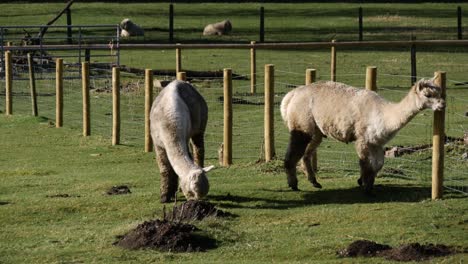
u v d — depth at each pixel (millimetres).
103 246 12070
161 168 14141
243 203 14086
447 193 14352
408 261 11195
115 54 32625
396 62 34469
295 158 14727
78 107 24953
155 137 13969
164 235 12055
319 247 11766
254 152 18953
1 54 29438
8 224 13312
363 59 35469
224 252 11742
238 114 23625
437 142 13789
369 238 12109
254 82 27453
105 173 16906
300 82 29672
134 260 11500
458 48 39000
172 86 14344
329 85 14484
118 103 19781
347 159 17734
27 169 17422
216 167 17031
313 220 13070
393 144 18922
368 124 13914
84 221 13406
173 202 14117
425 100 13320
